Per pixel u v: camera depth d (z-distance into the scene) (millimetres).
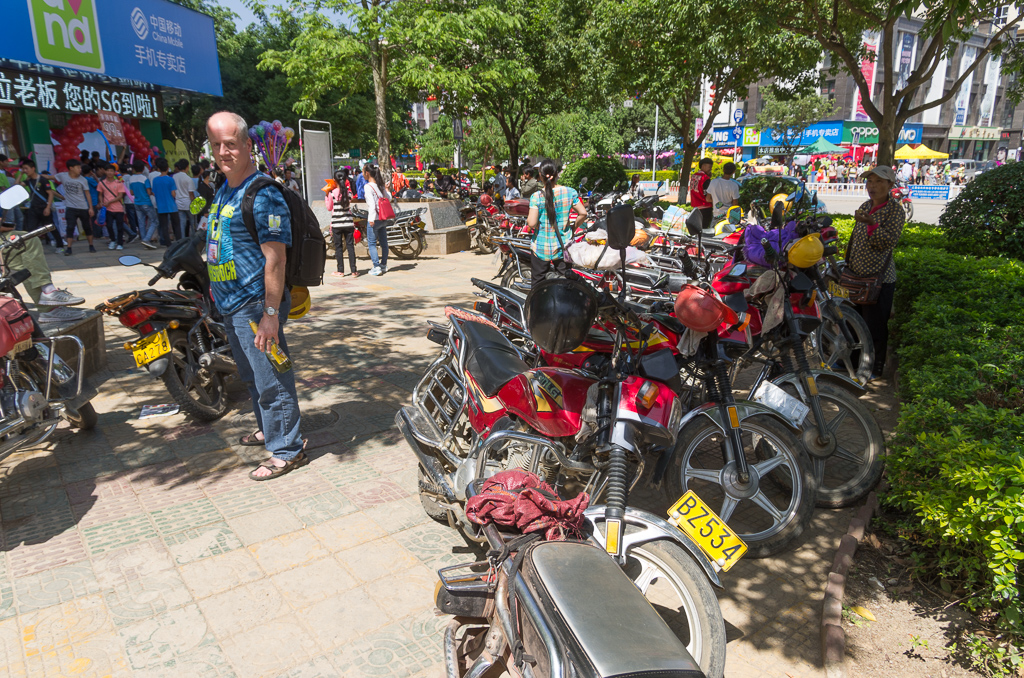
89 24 17047
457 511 3004
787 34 15492
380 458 4438
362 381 5859
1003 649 2646
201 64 22375
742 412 3281
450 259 13062
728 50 11844
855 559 3312
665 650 1712
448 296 9383
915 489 3141
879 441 3742
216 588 3098
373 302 8945
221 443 4625
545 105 24891
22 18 15148
